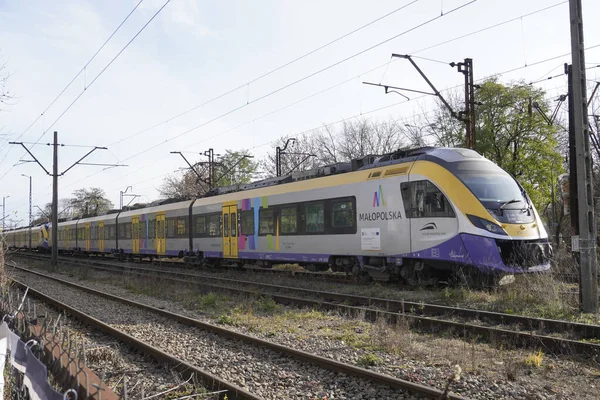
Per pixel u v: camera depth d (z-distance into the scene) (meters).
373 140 40.72
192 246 23.36
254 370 6.48
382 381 5.63
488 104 26.97
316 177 16.56
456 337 8.12
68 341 4.94
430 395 5.13
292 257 17.05
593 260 9.67
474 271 12.04
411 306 10.39
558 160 26.83
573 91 10.08
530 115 26.08
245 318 10.09
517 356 6.71
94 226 36.12
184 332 9.05
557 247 22.06
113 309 11.95
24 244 53.84
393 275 14.38
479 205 11.94
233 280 16.59
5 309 7.48
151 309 11.27
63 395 3.26
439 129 29.91
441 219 12.35
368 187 14.24
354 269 15.15
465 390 5.47
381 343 7.48
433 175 12.64
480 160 12.92
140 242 28.77
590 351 6.66
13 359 4.30
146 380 6.21
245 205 19.52
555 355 6.79
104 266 26.80
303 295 13.29
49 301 13.35
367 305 11.28
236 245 19.98
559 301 9.96
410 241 13.02
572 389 5.46
